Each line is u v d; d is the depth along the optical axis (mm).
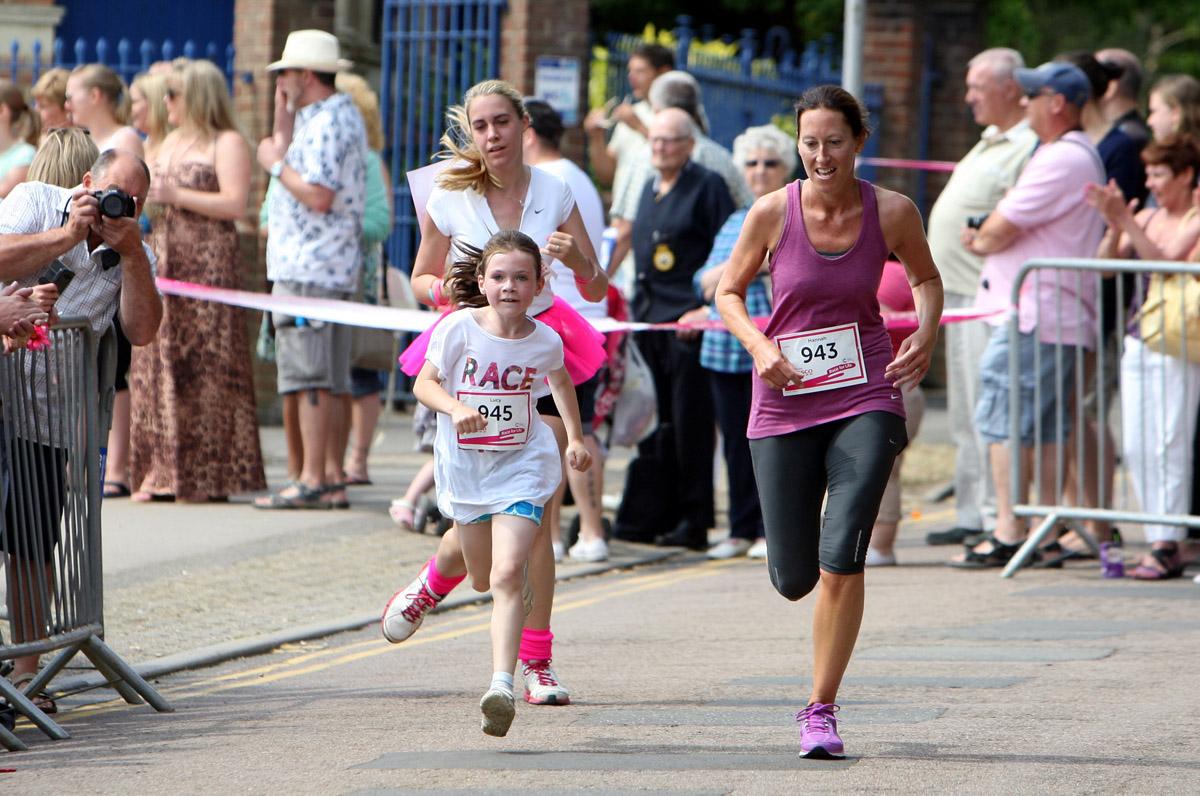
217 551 27984
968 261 29797
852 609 15719
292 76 30562
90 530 18469
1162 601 24297
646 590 26266
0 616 19047
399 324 27000
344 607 24578
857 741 16188
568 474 28938
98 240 18406
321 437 31812
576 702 18453
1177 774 14766
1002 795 14133
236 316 32156
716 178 29438
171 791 14781
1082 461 27000
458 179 18781
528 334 17266
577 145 44188
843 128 15906
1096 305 26969
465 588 26484
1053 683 18797
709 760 15531
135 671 18984
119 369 21266
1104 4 95875
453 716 17781
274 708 18469
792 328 16266
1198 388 26453
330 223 30547
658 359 30094
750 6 76500
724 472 39094
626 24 78250
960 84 54812
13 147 30516
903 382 16188
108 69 30562
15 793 14875
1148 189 29281
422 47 45625
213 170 31391
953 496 37375
